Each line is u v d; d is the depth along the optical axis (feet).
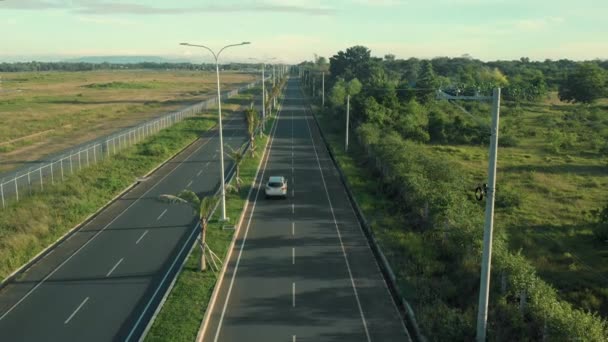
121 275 94.84
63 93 515.91
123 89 593.42
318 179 176.76
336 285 90.48
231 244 109.91
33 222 117.39
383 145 175.94
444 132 245.04
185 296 83.51
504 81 416.26
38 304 83.46
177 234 117.60
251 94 535.19
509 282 78.18
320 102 443.32
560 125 275.39
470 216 103.65
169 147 228.43
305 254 105.70
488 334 68.08
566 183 162.91
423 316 74.90
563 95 387.34
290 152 230.89
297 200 148.87
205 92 576.20
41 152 210.59
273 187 149.07
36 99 440.04
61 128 278.67
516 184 161.58
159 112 369.50
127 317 78.95
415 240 108.78
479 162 196.44
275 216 132.67
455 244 101.19
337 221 128.88
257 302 83.35
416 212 124.88
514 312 72.90
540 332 67.15
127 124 301.43
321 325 75.87
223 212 124.98
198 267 95.50
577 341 58.08
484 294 65.51
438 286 86.58
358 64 529.45
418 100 300.61
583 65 391.24
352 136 260.83
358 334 73.46
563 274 91.30
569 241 109.09
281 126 319.47
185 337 70.54
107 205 142.92
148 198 149.48
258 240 114.21
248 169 187.52
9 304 83.51
